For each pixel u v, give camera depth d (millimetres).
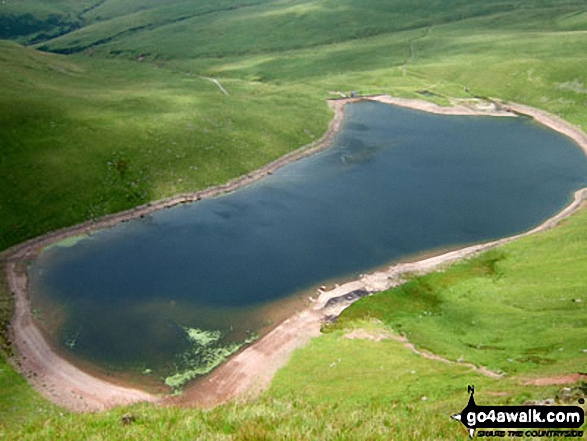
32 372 58375
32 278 78750
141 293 74625
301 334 63375
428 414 21750
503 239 87688
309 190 110875
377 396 41188
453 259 80438
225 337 64625
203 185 111062
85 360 61156
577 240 78000
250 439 17031
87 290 75500
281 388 51094
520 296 63844
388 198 106125
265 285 75812
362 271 79125
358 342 58844
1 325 66875
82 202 99562
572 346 46281
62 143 113438
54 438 19875
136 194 104688
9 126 114250
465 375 44312
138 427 19844
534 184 112000
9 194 96562
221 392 54062
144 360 60906
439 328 60594
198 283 76875
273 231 93000
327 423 18188
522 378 39344
